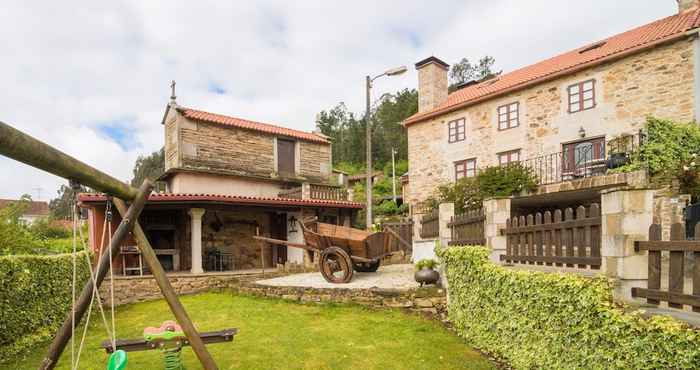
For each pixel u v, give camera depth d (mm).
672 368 2223
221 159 14883
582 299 2986
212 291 9992
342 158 51094
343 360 4652
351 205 14508
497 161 15297
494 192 13039
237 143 15406
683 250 2543
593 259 3582
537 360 3633
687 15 12492
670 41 11062
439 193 16344
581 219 3789
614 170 10398
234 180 15211
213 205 11547
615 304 2879
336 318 6637
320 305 7625
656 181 9672
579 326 3039
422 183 18031
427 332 5719
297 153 17203
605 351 2756
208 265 12820
